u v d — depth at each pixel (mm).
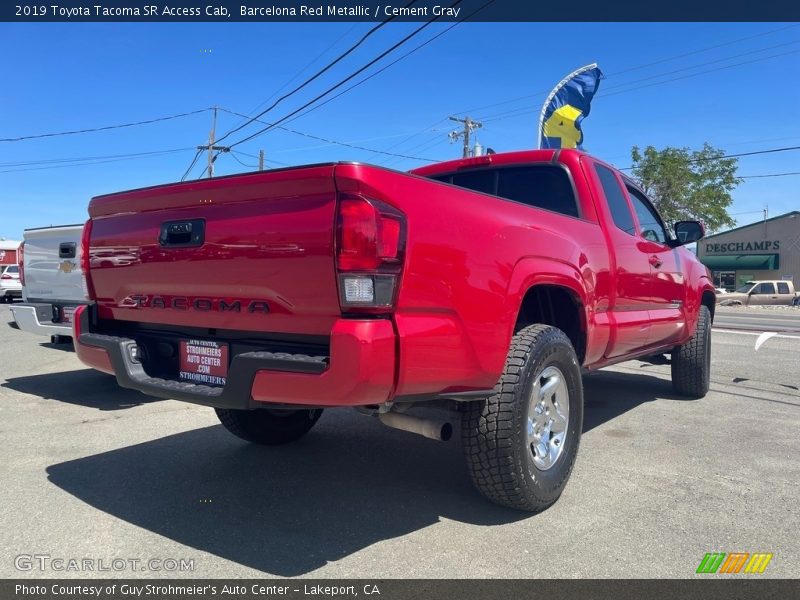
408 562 3027
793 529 3406
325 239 2742
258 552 3129
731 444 4965
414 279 2797
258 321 3076
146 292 3645
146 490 3955
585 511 3633
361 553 3117
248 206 3059
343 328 2639
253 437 4773
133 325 3889
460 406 3395
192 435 5191
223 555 3098
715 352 10211
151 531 3363
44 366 8516
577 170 4699
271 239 2941
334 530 3383
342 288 2689
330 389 2658
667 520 3512
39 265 7191
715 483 4094
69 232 6723
